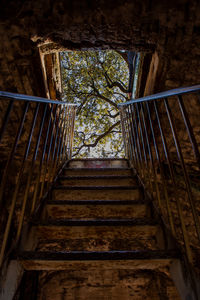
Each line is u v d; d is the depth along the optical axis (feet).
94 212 5.67
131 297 9.04
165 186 5.00
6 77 7.05
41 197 5.84
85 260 3.69
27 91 7.57
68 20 5.56
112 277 9.66
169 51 6.25
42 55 7.25
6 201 8.30
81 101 26.17
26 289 8.94
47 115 8.77
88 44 6.85
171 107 7.66
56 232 4.70
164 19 5.41
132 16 5.40
